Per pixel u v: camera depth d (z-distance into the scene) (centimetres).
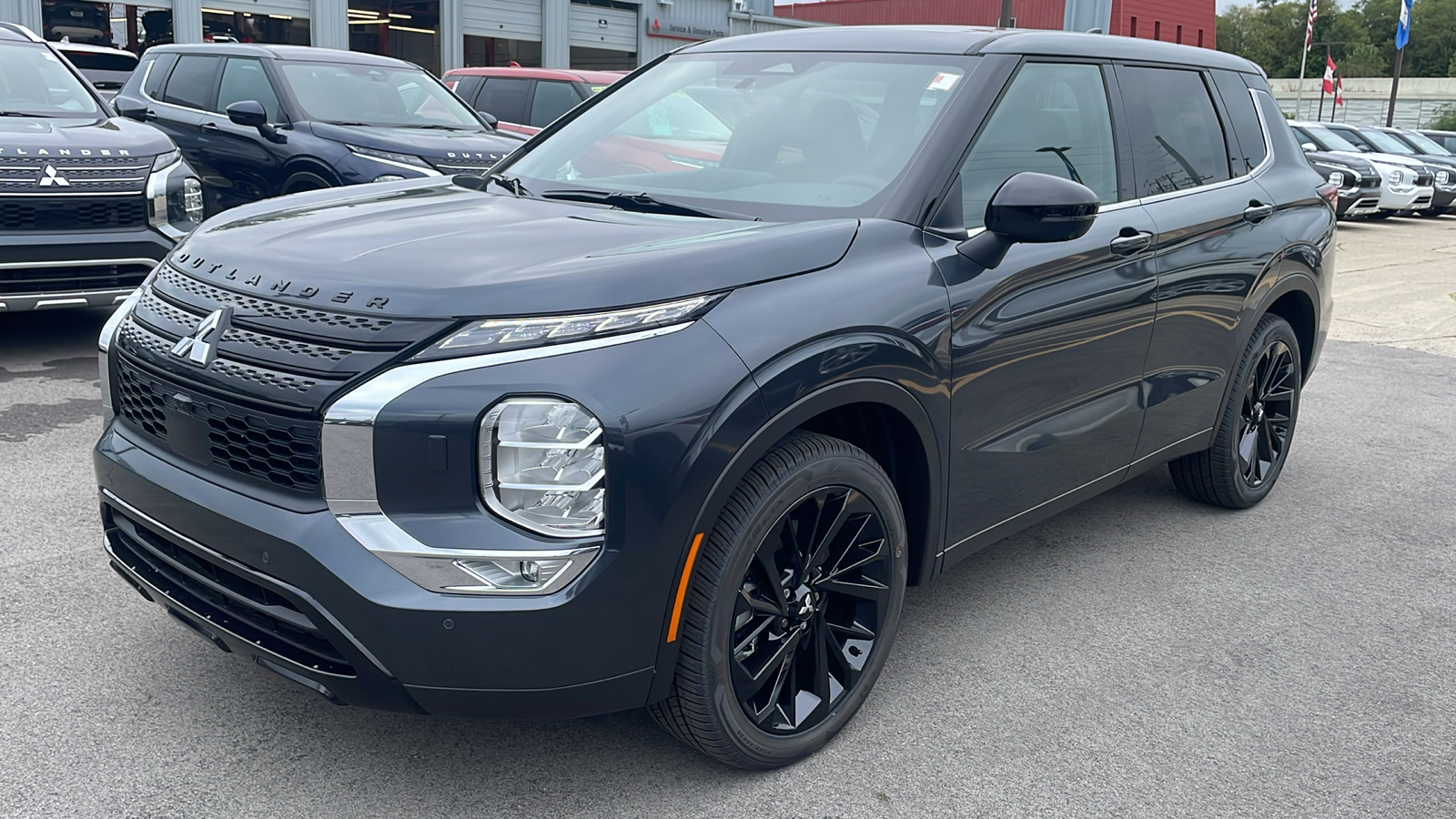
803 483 245
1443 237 1780
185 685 287
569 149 353
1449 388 719
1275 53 11275
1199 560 412
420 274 229
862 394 252
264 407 222
